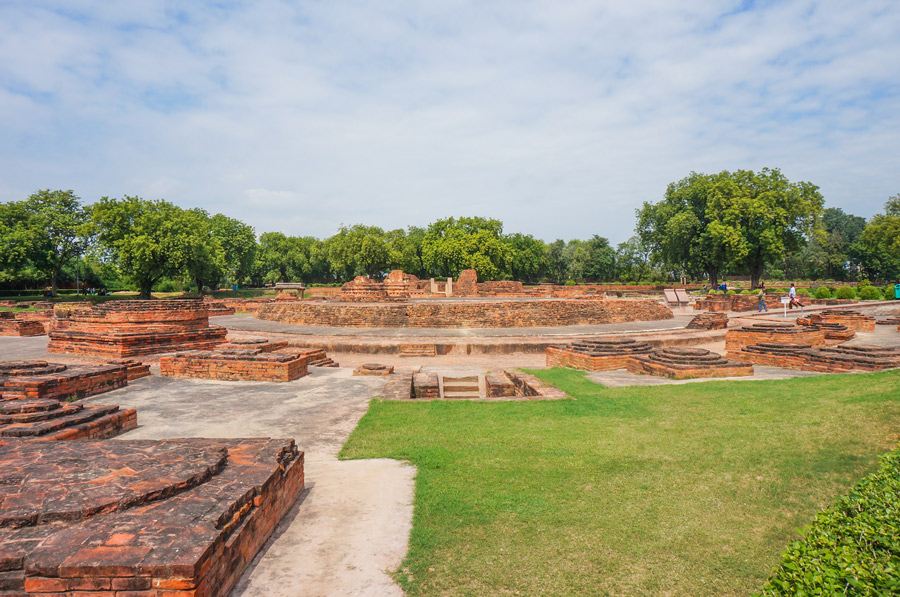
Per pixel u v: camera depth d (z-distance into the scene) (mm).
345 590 3641
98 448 4906
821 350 12992
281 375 11531
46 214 50938
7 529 3393
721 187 55344
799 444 6121
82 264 68875
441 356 18938
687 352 12609
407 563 3990
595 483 5406
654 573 3801
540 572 3840
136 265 47438
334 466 6152
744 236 53375
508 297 46750
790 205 54406
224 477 4379
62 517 3477
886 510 3162
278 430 7695
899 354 11750
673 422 7469
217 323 28297
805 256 89125
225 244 66125
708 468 5680
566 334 22109
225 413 8672
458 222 83562
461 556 4066
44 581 2988
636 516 4668
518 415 8289
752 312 32562
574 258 88188
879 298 36969
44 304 40531
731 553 4035
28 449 4859
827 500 4762
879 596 2275
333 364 14758
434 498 5102
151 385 10977
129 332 14539
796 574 2631
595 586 3662
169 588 2953
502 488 5324
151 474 4176
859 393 8031
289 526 4645
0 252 46656
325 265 102250
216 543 3346
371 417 8320
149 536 3289
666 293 36062
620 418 7871
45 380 8508
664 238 63188
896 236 51031
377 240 78000
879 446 5738
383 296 33062
